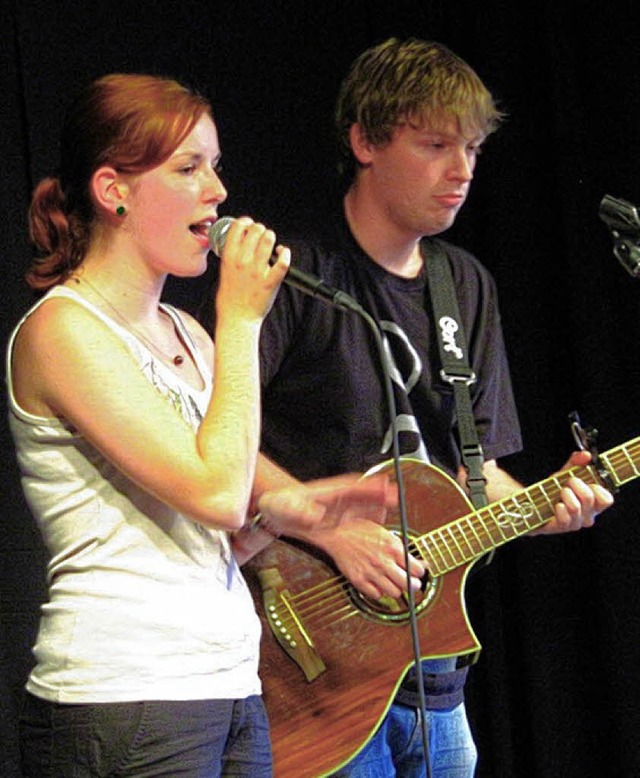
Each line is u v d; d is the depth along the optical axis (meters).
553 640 11.99
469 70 8.62
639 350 11.55
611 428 11.59
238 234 6.56
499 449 9.27
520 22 11.90
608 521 11.69
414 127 8.50
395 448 7.08
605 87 11.52
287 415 8.66
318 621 8.48
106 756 6.03
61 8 10.82
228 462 6.18
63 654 6.11
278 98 11.77
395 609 8.52
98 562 6.21
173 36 11.33
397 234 8.80
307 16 11.94
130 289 6.62
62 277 6.61
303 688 8.41
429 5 12.16
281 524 7.67
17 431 6.41
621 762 11.78
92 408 6.13
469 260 9.38
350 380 8.56
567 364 11.93
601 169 11.57
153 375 6.53
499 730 12.02
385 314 8.83
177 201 6.53
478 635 12.12
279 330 8.46
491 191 11.92
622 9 11.44
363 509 8.53
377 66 8.69
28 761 6.27
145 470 6.11
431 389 8.92
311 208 11.76
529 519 8.81
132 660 6.09
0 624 10.30
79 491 6.29
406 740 8.70
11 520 10.38
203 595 6.34
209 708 6.22
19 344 6.36
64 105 10.73
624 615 11.65
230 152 11.55
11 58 10.64
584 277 11.62
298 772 8.28
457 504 8.73
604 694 11.95
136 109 6.46
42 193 6.71
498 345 9.39
